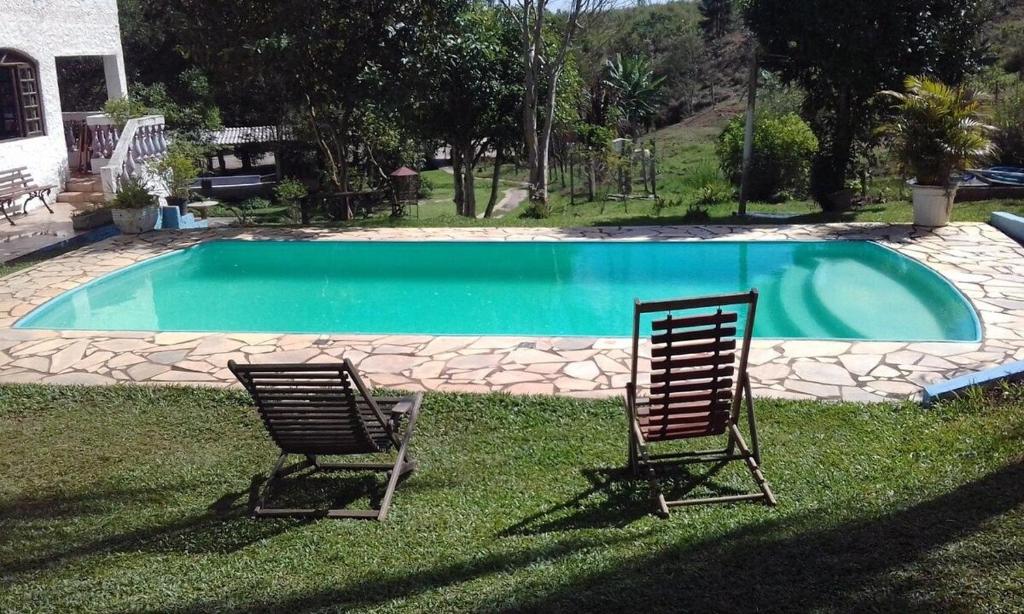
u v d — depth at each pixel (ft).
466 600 10.84
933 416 17.34
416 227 44.34
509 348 23.86
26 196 47.50
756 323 28.86
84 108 92.68
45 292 31.89
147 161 50.93
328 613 10.72
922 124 38.27
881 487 13.75
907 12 42.45
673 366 13.93
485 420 18.43
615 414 18.54
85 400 20.43
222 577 12.00
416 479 15.64
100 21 57.00
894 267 34.58
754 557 11.44
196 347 24.82
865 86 44.06
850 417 17.65
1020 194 46.01
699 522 13.10
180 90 92.84
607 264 38.83
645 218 47.50
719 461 15.69
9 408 20.01
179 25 47.42
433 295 34.68
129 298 35.01
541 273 37.76
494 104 57.88
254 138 100.17
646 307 13.35
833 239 37.40
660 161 104.73
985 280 29.60
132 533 13.74
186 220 48.24
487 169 134.62
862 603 10.01
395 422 15.64
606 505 14.14
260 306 33.40
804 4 42.09
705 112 135.74
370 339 25.30
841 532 11.98
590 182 80.33
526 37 55.57
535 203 54.49
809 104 49.06
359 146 82.89
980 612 9.64
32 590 11.70
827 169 48.47
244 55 46.73
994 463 14.08
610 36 112.68
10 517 14.42
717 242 38.34
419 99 52.08
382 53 47.91
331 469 16.14
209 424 18.76
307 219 54.54
